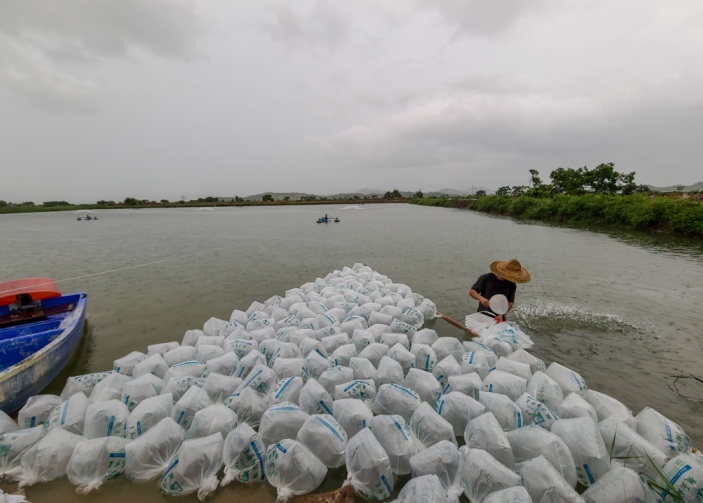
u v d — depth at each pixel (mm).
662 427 2914
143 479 2725
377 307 5785
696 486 2346
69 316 5461
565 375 3719
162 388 3604
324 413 3230
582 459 2650
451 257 13102
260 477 2725
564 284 8977
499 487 2391
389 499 2578
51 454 2725
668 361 4797
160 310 7125
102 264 12242
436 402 3455
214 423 2955
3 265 12406
